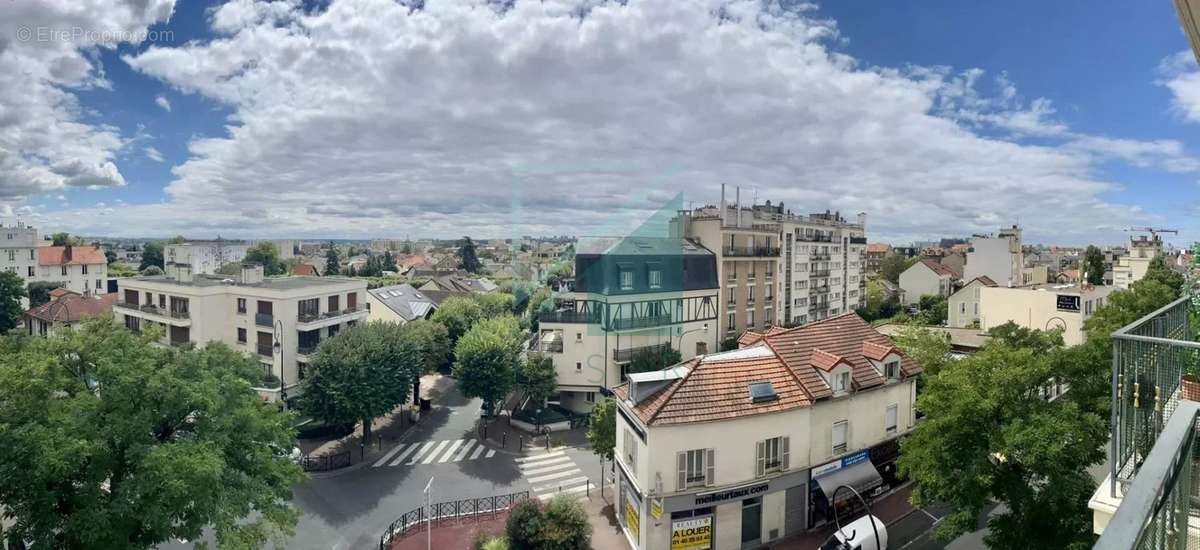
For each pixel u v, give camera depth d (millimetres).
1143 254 55219
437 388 44750
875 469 23000
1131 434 6805
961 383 15633
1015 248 71375
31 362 15656
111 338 17891
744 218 50688
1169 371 7719
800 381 21641
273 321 35812
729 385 20797
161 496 14648
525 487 27391
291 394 35906
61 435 13961
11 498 14312
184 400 17109
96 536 13922
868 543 18719
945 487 15734
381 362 32031
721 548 20094
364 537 22844
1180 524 4145
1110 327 18203
